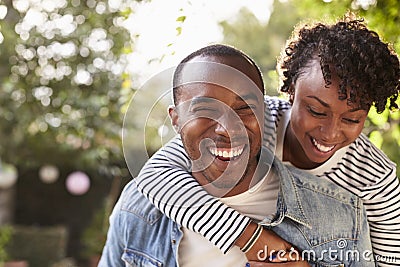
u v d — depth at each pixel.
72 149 7.71
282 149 2.25
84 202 10.35
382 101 2.09
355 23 2.15
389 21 3.17
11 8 6.84
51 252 9.28
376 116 3.04
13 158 8.03
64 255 9.75
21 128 7.44
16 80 7.15
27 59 7.11
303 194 2.22
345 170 2.21
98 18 6.85
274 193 2.21
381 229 2.24
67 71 7.09
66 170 10.20
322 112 2.04
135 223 2.30
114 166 7.72
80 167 8.17
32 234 9.26
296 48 2.15
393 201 2.20
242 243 2.12
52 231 9.37
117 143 7.45
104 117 7.17
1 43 6.88
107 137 7.23
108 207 8.39
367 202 2.23
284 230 2.20
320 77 2.02
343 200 2.22
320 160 2.13
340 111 2.01
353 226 2.22
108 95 7.05
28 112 7.26
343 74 1.99
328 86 2.01
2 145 7.79
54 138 7.64
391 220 2.22
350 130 2.05
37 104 7.24
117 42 6.82
